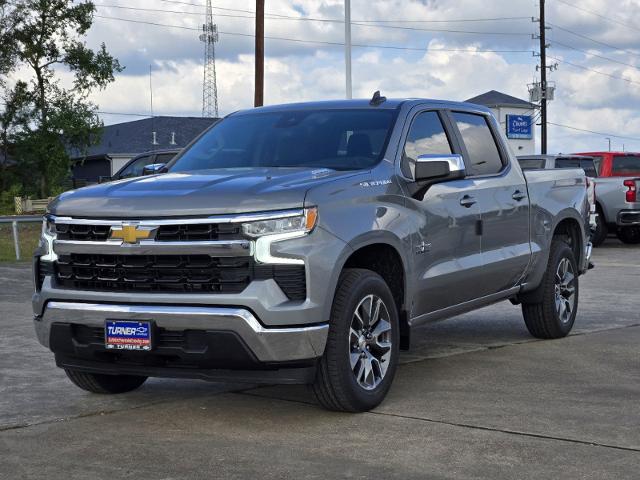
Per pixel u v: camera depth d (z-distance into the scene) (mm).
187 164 6461
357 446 4805
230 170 6023
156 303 5156
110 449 4812
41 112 60375
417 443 4840
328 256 5176
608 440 4855
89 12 59594
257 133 6555
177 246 5102
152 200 5250
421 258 6086
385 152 6039
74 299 5395
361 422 5297
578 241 8539
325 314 5168
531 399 5820
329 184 5379
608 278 13570
